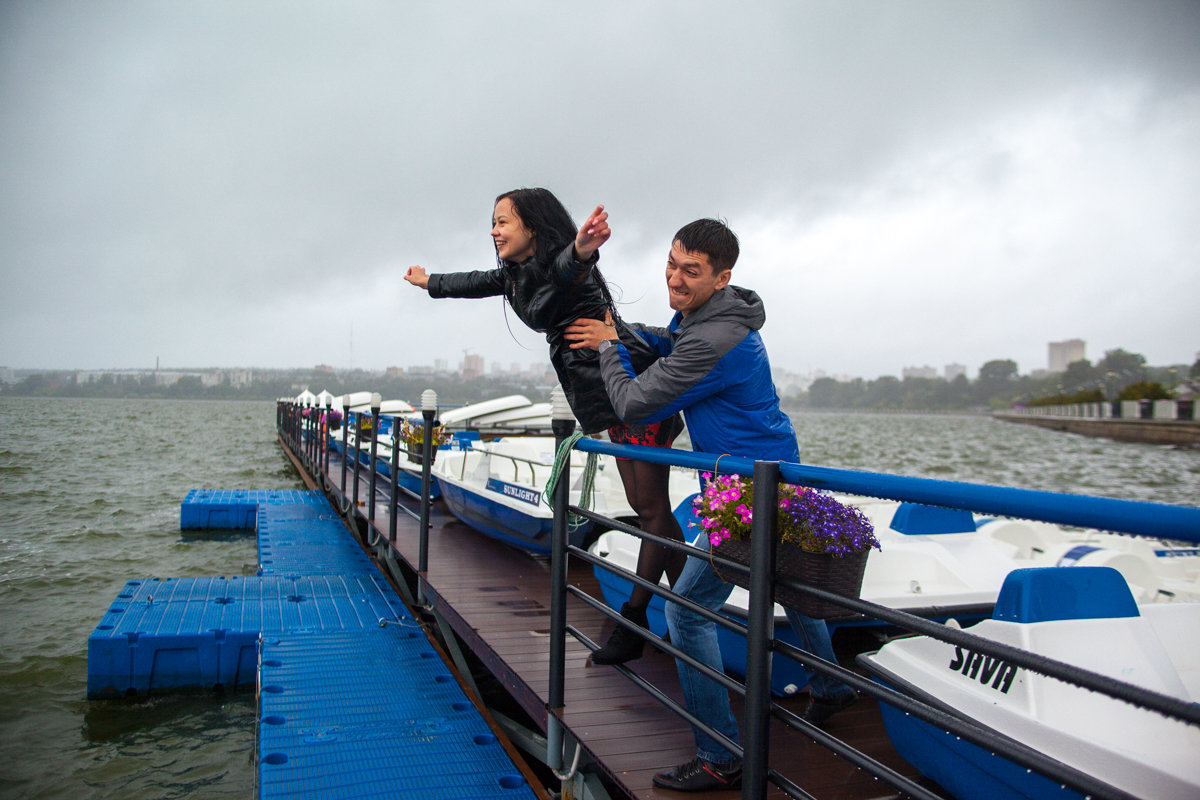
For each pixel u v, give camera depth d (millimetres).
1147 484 28234
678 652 2422
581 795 3053
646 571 2947
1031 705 2256
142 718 5043
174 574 9406
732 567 2129
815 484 1765
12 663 6062
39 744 4711
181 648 5316
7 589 8586
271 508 11906
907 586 3926
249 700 5262
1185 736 2150
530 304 2943
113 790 4246
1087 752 2029
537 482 7082
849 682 1719
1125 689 1159
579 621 4770
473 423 12383
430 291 3453
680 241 2439
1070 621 2363
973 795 2408
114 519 13352
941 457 42188
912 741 2686
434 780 3209
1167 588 4418
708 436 2561
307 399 26562
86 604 7996
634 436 2977
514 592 5508
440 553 6953
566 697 3426
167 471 22484
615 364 2615
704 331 2375
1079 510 1202
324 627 5355
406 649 4887
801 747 2990
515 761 3402
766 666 1935
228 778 4375
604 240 2617
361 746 3498
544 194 2902
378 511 9445
